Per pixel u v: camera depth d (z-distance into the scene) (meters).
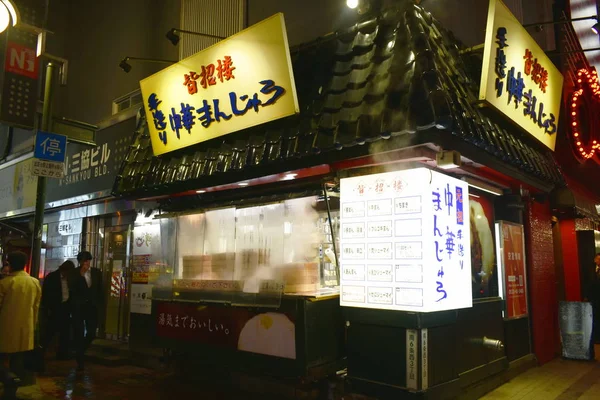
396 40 5.51
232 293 6.43
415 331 5.16
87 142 8.69
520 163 6.24
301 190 6.44
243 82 6.39
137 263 8.75
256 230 6.63
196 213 7.40
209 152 7.05
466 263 5.82
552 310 8.49
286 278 6.02
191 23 10.44
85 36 13.59
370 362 5.50
